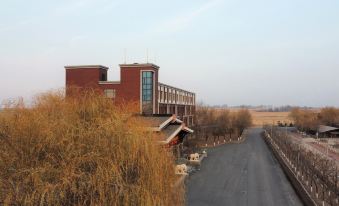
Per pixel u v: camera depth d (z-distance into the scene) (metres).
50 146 11.06
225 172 36.22
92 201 10.28
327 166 32.34
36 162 10.80
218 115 96.25
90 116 12.56
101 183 10.40
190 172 35.34
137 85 47.06
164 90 55.75
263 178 33.06
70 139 11.16
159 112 51.88
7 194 10.11
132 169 11.69
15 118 12.06
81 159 10.64
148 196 11.12
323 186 23.70
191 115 80.62
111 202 10.51
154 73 47.28
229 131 86.94
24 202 9.87
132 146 11.77
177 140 27.41
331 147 63.22
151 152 12.19
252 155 51.88
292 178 30.77
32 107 13.09
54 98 13.58
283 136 60.19
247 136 96.12
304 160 33.12
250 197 25.31
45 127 11.53
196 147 54.12
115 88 47.44
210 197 25.08
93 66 47.78
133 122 13.09
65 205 10.18
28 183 10.23
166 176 12.81
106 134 11.62
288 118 175.25
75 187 10.13
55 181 10.29
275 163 43.66
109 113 12.79
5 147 11.18
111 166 10.80
